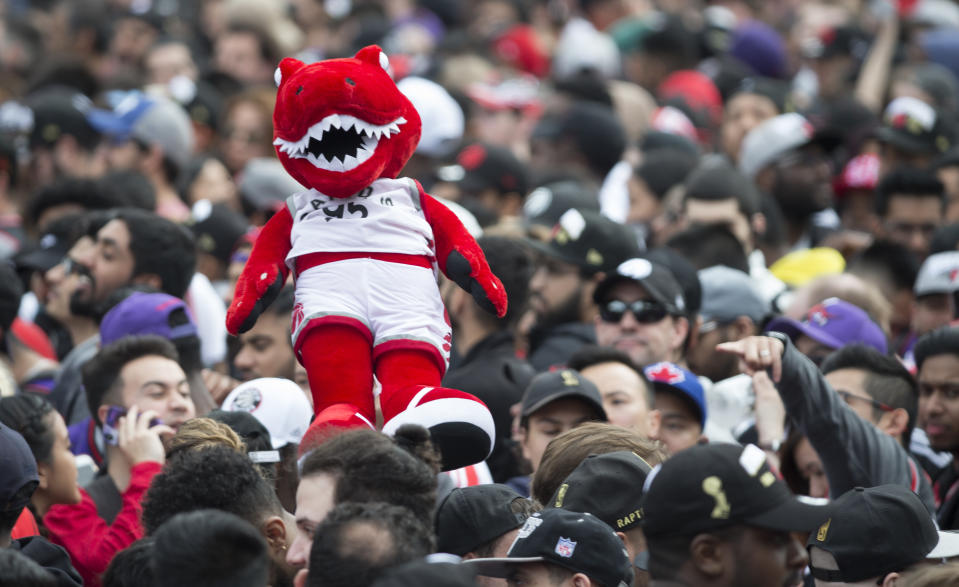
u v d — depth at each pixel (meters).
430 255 14.30
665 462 12.11
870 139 36.44
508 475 20.45
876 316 23.78
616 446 15.98
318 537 11.73
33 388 23.69
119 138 32.03
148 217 23.53
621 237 23.81
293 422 17.94
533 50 49.59
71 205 28.48
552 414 18.70
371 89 13.62
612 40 51.19
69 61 39.84
